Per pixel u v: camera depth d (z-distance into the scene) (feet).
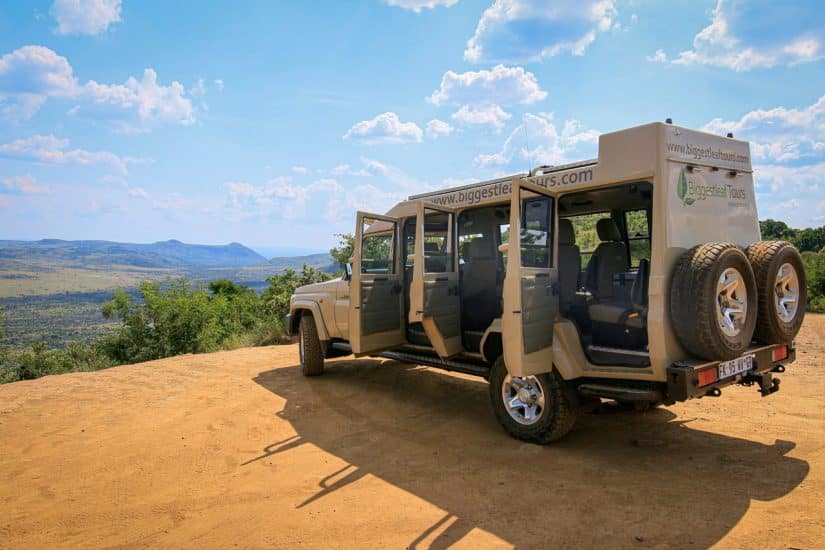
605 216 20.81
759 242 17.04
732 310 14.89
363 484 14.60
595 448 16.84
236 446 18.21
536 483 14.15
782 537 10.83
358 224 22.99
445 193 22.74
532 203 18.54
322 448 17.72
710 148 16.66
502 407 18.22
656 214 14.92
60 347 65.57
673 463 15.30
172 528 12.59
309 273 72.18
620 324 17.07
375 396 24.47
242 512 13.23
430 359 23.22
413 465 15.89
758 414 19.80
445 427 19.63
